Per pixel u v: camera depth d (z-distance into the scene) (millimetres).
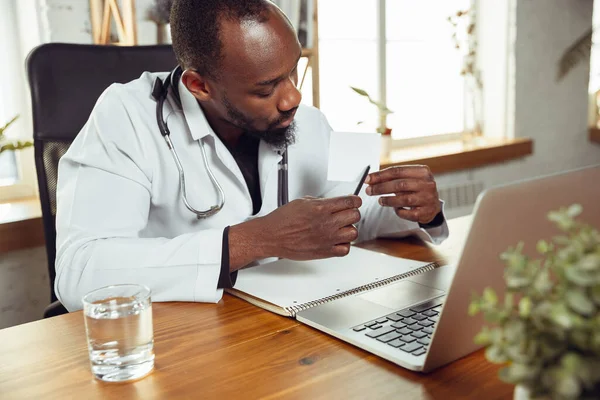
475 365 634
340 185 1357
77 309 930
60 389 610
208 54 997
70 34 1882
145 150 1139
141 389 604
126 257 898
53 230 1240
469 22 3100
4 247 1713
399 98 2906
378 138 1002
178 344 715
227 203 1190
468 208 2973
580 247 349
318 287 872
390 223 1177
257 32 967
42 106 1238
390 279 906
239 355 679
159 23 1996
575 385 318
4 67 1937
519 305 359
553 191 559
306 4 2225
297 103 1045
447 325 572
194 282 865
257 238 894
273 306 810
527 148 3037
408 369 628
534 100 3182
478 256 531
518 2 2973
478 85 3170
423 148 2875
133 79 1328
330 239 885
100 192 1048
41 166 1230
